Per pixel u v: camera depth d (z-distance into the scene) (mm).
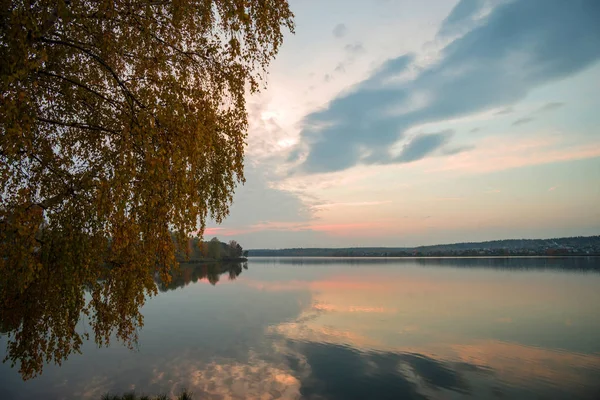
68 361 14906
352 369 14320
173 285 50781
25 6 4418
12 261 4922
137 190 5340
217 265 126438
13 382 12398
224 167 7676
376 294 39312
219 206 7824
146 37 5691
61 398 11133
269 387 12359
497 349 17375
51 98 6328
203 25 6555
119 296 6449
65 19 4707
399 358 15852
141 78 6195
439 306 30578
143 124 5262
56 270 5793
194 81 6789
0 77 4223
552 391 12406
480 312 27578
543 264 121312
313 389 12250
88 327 20797
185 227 5738
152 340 18578
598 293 38844
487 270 89125
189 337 19281
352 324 23016
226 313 26953
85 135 6973
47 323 6238
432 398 11750
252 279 62875
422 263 154500
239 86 7207
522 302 32875
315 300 34500
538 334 20469
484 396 11953
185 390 11859
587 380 13305
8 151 4199
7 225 4711
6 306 5793
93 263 6105
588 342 18625
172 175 5441
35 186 5996
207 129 6000
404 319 24734
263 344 17984
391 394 12000
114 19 5438
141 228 5500
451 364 15047
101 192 5047
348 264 152500
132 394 11375
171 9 5965
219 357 15727
